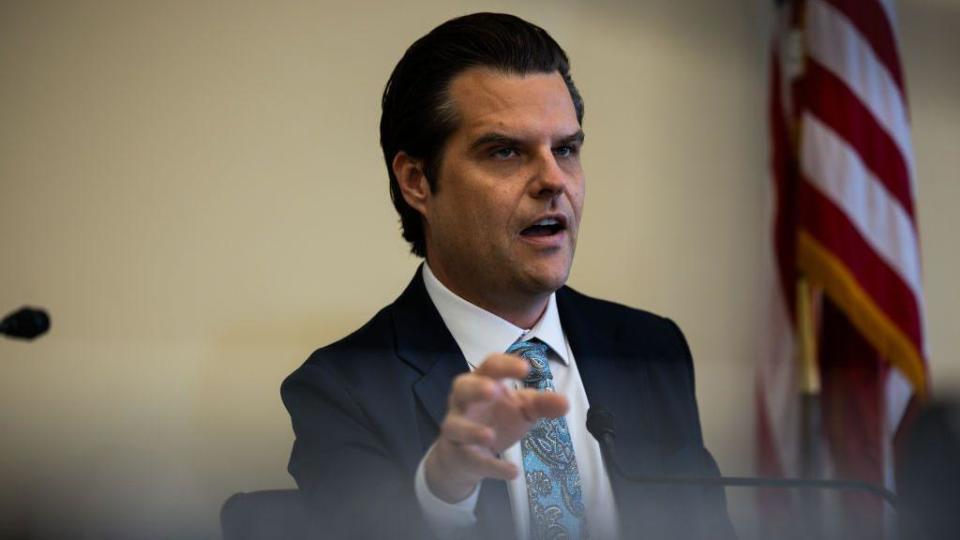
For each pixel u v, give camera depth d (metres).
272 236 10.85
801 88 13.01
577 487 5.43
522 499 5.37
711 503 5.75
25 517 5.70
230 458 8.34
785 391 12.58
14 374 9.41
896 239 12.45
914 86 14.55
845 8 13.00
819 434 12.45
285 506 5.20
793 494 9.22
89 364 9.86
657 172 13.05
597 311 6.38
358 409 5.58
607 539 5.43
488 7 12.11
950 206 14.54
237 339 10.51
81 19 10.66
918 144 14.51
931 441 5.49
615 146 12.91
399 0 11.62
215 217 10.73
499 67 5.76
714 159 13.29
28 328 4.55
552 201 5.62
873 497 8.86
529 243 5.67
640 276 12.88
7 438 8.84
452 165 5.77
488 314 5.93
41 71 10.54
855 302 12.30
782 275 12.84
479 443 4.09
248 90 11.00
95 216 10.45
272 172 10.95
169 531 5.80
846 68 12.82
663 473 5.74
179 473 7.88
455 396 4.11
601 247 12.74
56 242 10.30
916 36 14.57
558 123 5.70
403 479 5.28
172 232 10.55
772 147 13.08
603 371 6.02
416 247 6.32
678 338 6.50
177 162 10.70
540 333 5.98
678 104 13.20
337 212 11.09
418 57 5.99
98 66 10.66
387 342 5.89
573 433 5.73
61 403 9.44
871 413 12.33
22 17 10.54
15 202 10.29
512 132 5.62
